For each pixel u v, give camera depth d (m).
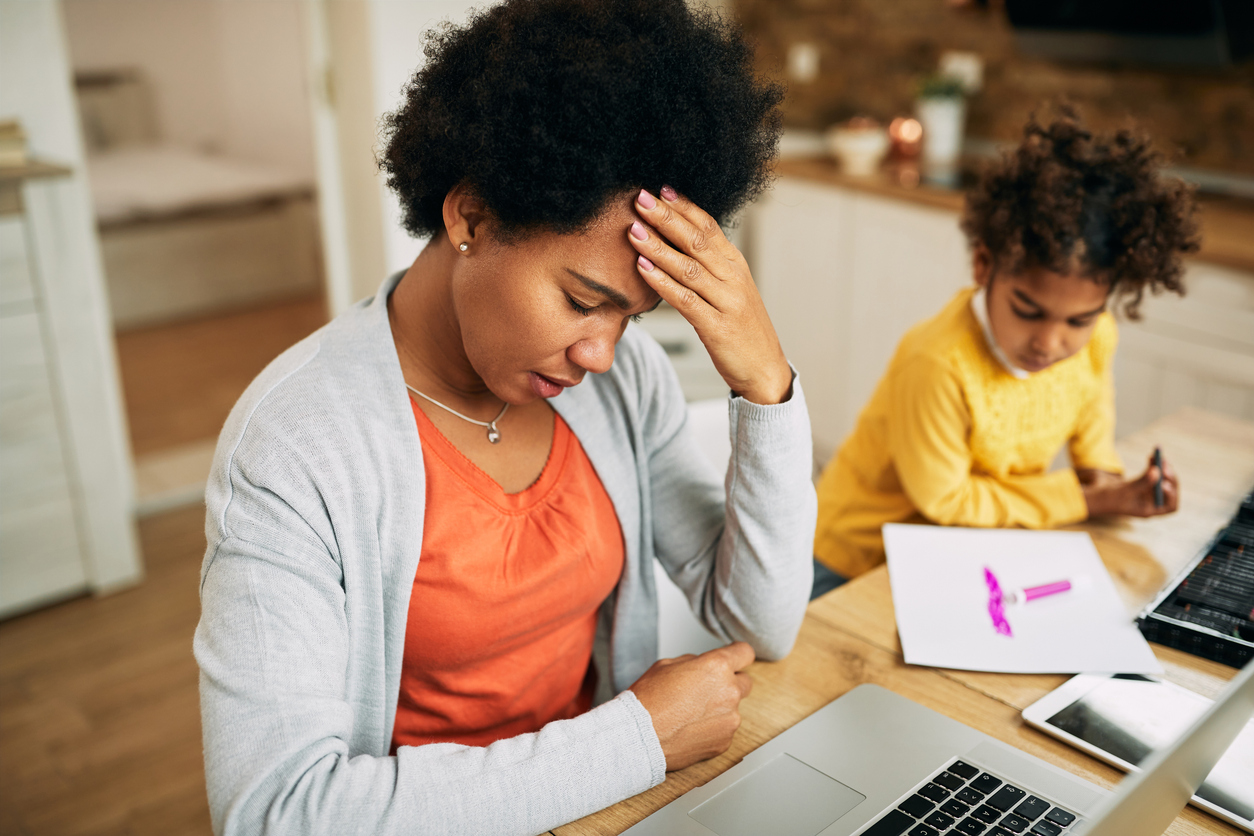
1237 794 0.75
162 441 3.35
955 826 0.72
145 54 5.37
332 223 2.90
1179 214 1.18
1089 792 0.76
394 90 2.62
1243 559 1.09
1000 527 1.25
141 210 4.51
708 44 0.70
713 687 0.82
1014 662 0.94
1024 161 1.24
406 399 0.81
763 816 0.74
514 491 0.88
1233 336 2.14
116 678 2.17
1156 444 1.45
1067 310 1.22
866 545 1.44
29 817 1.77
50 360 2.26
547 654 0.92
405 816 0.69
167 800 1.82
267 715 0.68
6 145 2.21
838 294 3.11
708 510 0.99
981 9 3.12
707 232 0.74
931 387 1.32
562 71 0.64
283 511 0.73
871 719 0.86
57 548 2.39
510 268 0.70
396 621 0.82
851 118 3.71
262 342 4.40
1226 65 2.55
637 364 0.97
